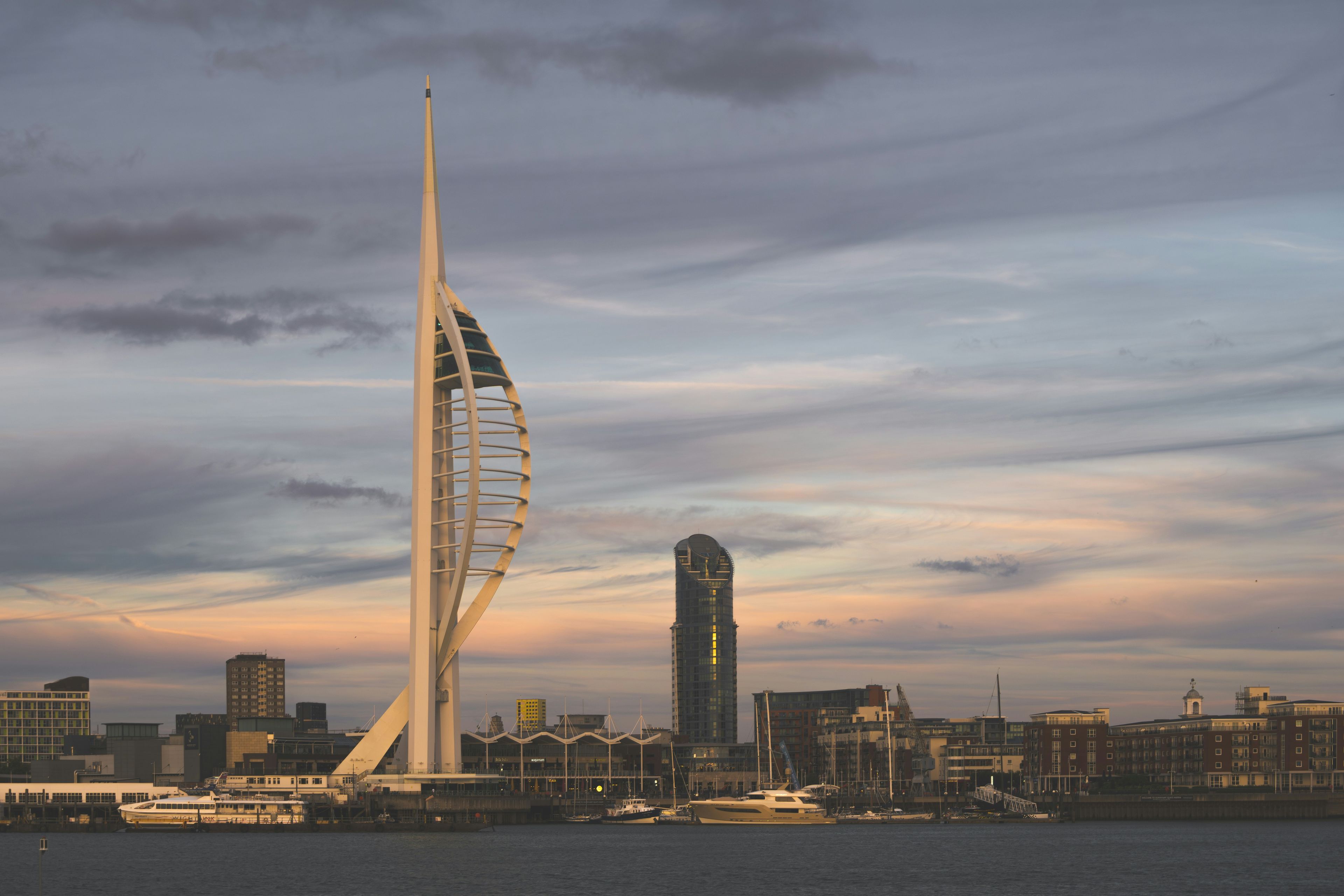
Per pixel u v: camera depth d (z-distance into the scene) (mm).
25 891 195750
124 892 193250
